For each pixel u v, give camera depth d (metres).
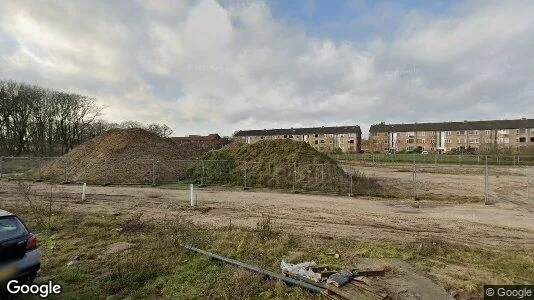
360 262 7.82
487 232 10.98
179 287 6.64
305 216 13.16
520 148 63.84
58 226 11.09
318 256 8.30
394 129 96.25
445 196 18.72
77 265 7.62
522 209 15.07
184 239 9.13
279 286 6.40
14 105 54.81
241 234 9.95
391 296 5.89
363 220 12.55
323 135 100.12
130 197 17.84
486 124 87.06
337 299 5.87
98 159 26.98
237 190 20.61
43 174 26.48
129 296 6.25
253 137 108.94
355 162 47.88
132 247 8.91
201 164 25.52
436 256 8.46
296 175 21.73
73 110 66.25
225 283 6.64
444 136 89.44
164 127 96.44
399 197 18.06
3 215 5.95
